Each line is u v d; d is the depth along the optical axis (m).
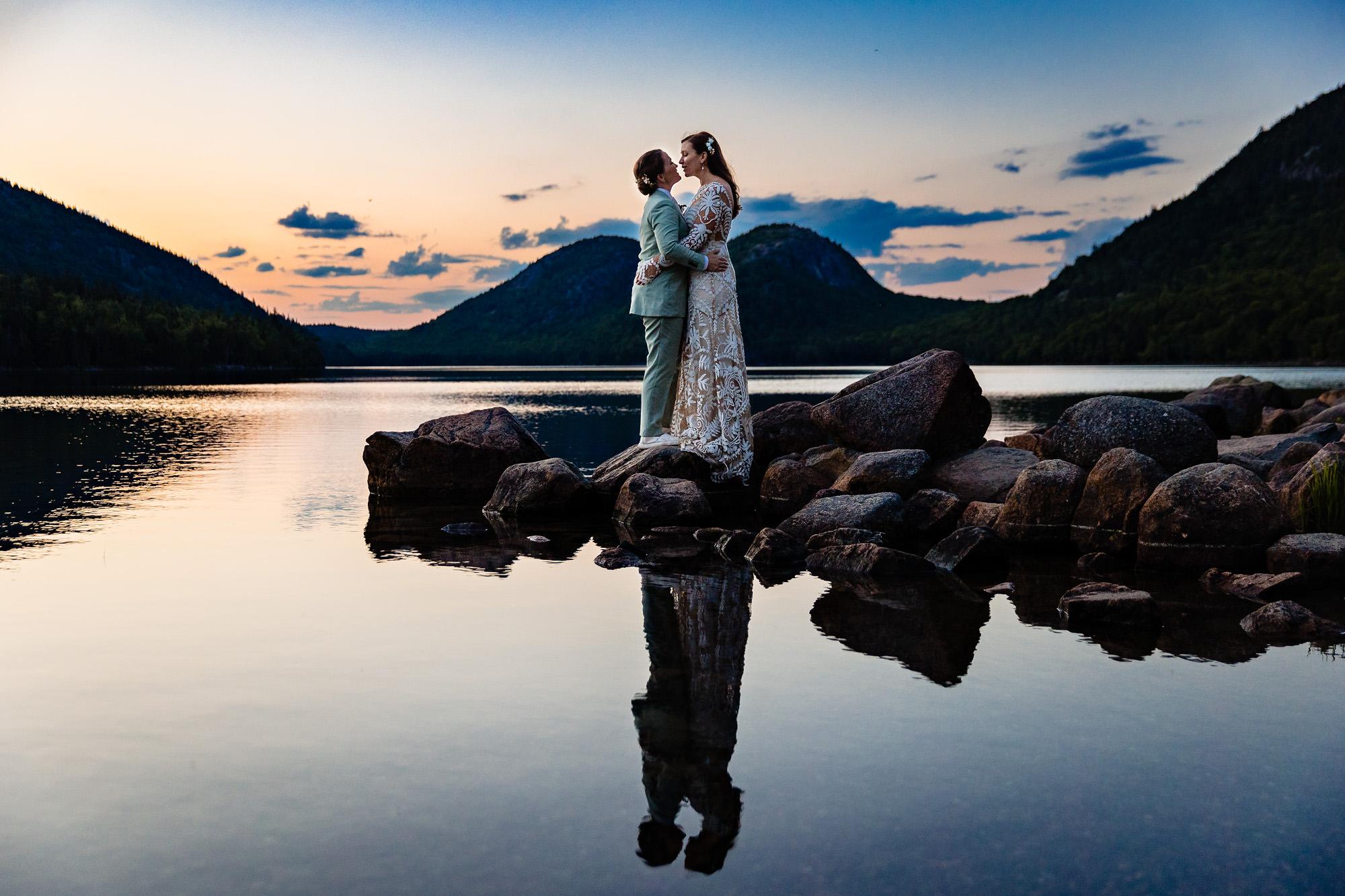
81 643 4.15
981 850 2.31
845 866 2.24
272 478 11.38
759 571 6.10
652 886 2.14
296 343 151.62
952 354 9.68
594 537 7.57
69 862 2.25
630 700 3.40
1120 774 2.77
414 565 6.14
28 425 20.64
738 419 9.59
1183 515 6.12
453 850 2.30
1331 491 6.42
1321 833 2.42
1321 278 138.88
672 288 9.46
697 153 9.41
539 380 77.06
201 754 2.90
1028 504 7.05
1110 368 116.38
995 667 3.84
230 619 4.61
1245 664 3.91
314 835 2.38
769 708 3.33
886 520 7.39
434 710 3.29
